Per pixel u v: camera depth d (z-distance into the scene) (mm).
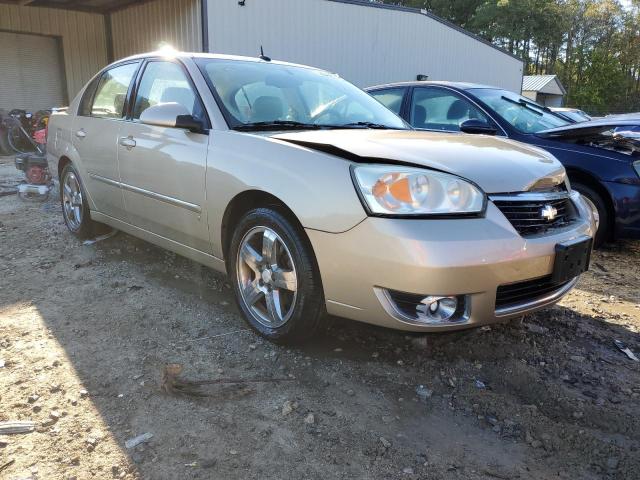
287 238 2707
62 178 4949
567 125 5457
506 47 56875
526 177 2686
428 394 2533
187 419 2301
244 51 12453
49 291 3668
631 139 4934
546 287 2691
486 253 2361
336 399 2477
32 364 2709
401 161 2535
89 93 4695
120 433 2201
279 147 2783
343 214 2441
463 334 3119
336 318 2986
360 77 15125
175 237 3533
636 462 2121
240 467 2027
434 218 2369
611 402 2531
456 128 5629
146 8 13273
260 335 2990
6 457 2041
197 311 3373
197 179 3152
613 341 3178
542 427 2324
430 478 2008
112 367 2707
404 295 2393
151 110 3232
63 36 14469
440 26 17078
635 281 4332
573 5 56125
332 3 13938
